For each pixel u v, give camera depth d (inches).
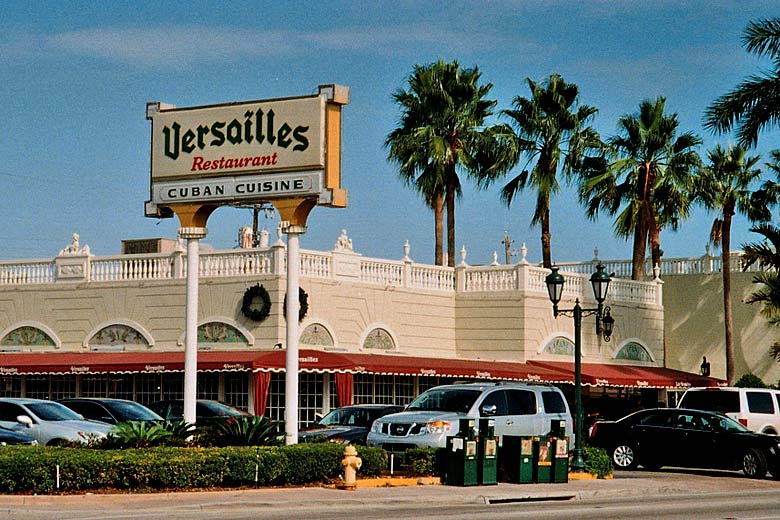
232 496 959.6
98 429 1155.3
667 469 1441.9
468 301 1911.9
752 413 1503.4
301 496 971.3
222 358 1576.0
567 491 1079.6
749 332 2198.6
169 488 973.2
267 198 1168.2
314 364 1571.1
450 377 1859.0
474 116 2153.1
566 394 2011.6
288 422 1143.0
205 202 1190.9
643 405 2122.3
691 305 2247.8
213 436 1090.7
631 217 2155.5
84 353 1728.6
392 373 1641.2
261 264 1662.2
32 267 1827.0
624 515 888.3
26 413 1162.6
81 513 850.1
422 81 2146.9
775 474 1302.9
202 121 1198.3
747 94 1683.1
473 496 1009.5
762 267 1947.6
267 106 1173.1
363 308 1754.4
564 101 2110.0
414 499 979.3
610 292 2047.2
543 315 1908.2
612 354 2038.6
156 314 1717.5
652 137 2144.4
